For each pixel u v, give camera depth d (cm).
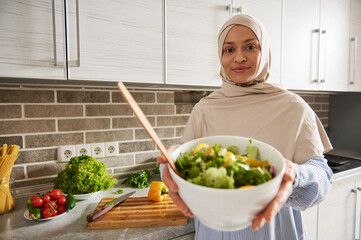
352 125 218
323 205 142
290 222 80
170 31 113
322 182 63
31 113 122
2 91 116
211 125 92
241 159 44
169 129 160
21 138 121
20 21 85
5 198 103
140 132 152
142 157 153
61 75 93
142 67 108
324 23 172
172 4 113
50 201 99
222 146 54
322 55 172
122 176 147
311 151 72
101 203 109
